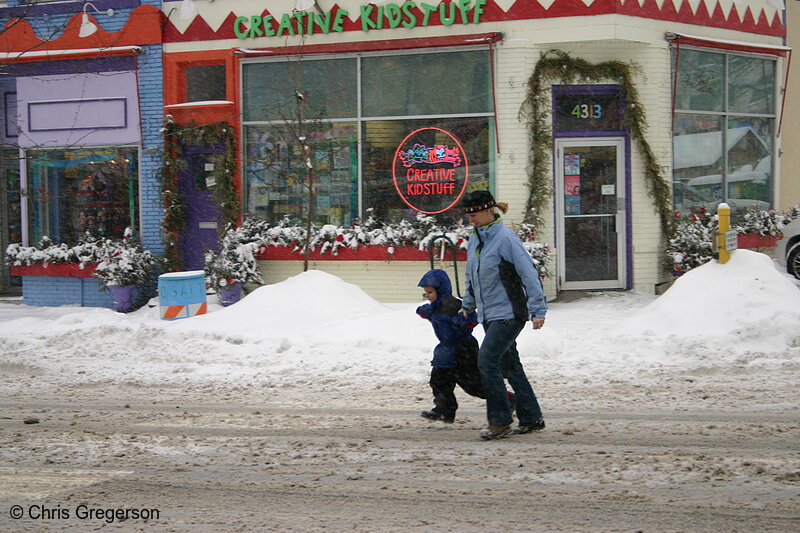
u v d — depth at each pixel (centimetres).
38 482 811
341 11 2028
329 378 1282
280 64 2088
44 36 2211
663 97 2011
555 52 1955
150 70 2155
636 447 882
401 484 780
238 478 811
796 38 2489
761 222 2188
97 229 2239
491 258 895
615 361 1319
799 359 1280
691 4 2055
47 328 1638
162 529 678
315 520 689
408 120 2022
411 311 1557
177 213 2148
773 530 642
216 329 1536
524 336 1384
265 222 2103
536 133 1950
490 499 730
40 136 2244
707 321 1411
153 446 935
